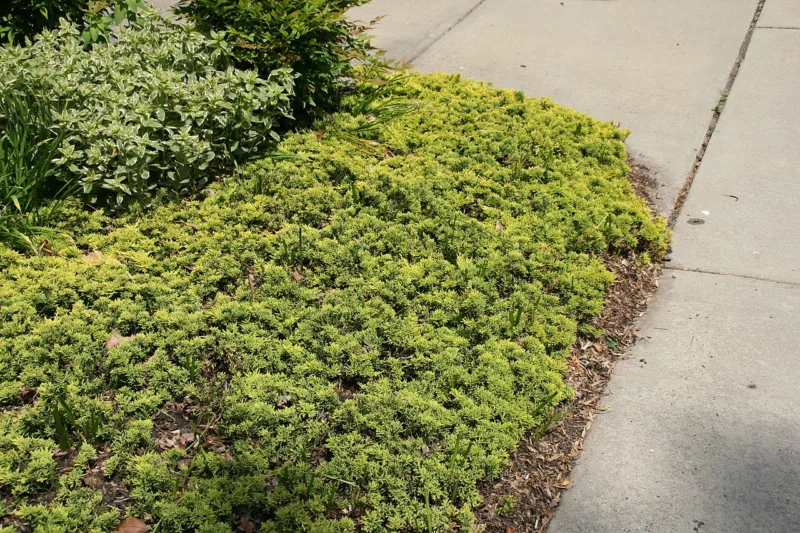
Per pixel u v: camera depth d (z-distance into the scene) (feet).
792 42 22.61
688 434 10.57
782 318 12.68
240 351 10.96
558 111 18.66
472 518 9.12
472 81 20.17
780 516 9.38
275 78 16.17
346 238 13.56
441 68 21.72
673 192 16.34
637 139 18.17
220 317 11.48
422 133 17.37
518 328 11.96
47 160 13.26
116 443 9.50
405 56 22.48
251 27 16.10
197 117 14.46
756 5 25.45
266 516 8.98
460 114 18.12
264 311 11.60
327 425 10.00
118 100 13.91
